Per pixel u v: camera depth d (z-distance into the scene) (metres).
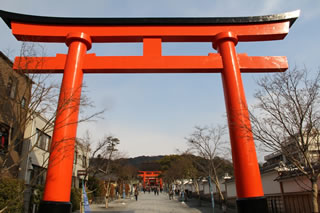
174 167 49.91
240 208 9.03
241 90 10.46
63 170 9.12
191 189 43.56
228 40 11.50
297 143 8.55
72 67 10.70
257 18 12.04
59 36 11.69
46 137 21.00
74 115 10.05
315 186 7.79
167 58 11.34
